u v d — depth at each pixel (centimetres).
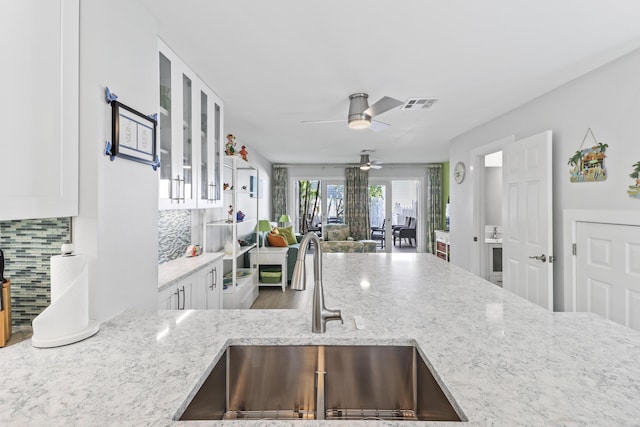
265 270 520
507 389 79
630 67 224
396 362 111
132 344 106
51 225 122
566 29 194
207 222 370
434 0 166
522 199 319
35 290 122
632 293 220
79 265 111
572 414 69
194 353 100
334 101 326
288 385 112
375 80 272
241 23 187
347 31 197
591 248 253
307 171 827
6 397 76
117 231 138
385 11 176
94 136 124
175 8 171
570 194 276
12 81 95
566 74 261
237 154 416
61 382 82
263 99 320
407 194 855
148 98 168
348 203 816
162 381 83
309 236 111
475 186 446
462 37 204
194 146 255
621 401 74
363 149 614
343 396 112
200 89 267
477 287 183
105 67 131
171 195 217
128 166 147
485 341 108
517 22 187
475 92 302
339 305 149
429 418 95
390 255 302
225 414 109
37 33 103
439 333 115
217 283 324
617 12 176
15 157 96
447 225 800
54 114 110
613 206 237
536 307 146
